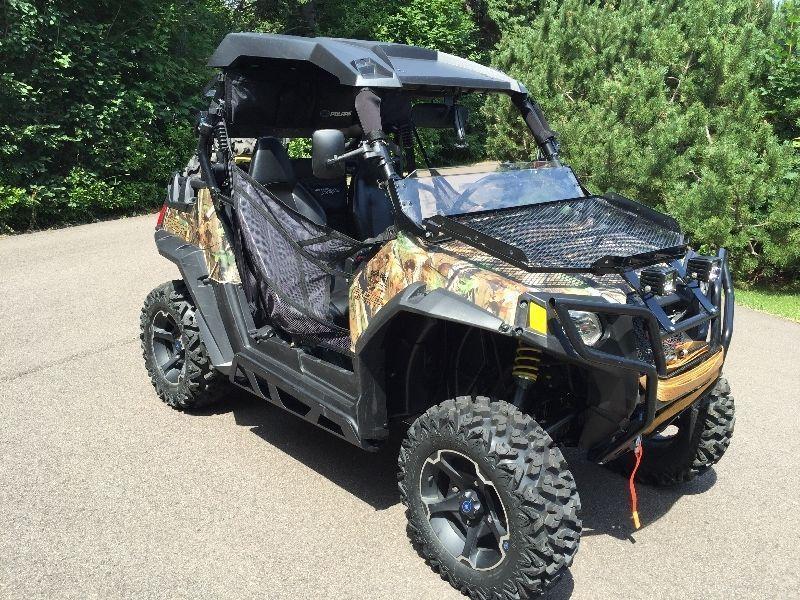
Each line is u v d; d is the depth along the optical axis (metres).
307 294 3.89
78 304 7.19
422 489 3.26
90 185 11.63
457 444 3.02
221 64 4.30
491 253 3.18
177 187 5.14
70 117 11.33
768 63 9.61
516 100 4.62
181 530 3.54
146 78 13.06
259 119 4.68
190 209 4.81
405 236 3.42
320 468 4.20
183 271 4.57
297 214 3.84
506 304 2.91
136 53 12.82
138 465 4.15
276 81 4.60
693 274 3.46
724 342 3.44
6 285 7.86
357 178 4.46
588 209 3.98
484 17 21.20
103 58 11.71
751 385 5.79
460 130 4.66
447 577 3.18
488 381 3.61
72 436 4.46
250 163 4.43
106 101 11.84
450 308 3.04
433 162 4.59
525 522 2.81
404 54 4.24
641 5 10.77
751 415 5.21
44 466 4.09
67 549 3.36
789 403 5.43
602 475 4.28
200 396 4.72
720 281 3.47
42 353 5.84
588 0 12.23
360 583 3.20
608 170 8.88
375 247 3.65
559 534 2.82
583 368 3.18
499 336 3.48
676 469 4.00
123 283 8.00
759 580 3.32
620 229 3.74
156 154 12.76
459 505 3.12
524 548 2.83
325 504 3.83
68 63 10.96
